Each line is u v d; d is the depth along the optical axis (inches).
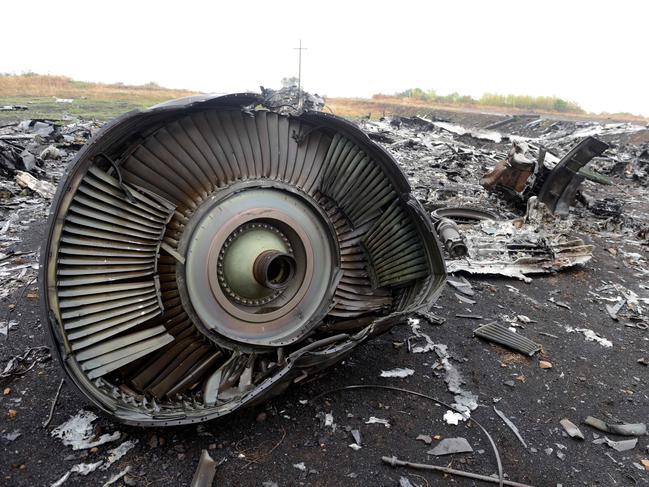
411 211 97.4
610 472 77.3
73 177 64.9
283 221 87.3
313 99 92.7
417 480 72.6
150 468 71.7
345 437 80.0
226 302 82.5
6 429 78.3
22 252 148.3
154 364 77.0
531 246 165.5
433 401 90.8
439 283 93.9
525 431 85.3
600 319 132.3
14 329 106.9
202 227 78.7
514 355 109.4
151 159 74.2
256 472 71.9
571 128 536.1
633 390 100.2
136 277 72.9
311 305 92.7
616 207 232.1
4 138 269.4
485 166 328.8
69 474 70.1
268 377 77.9
